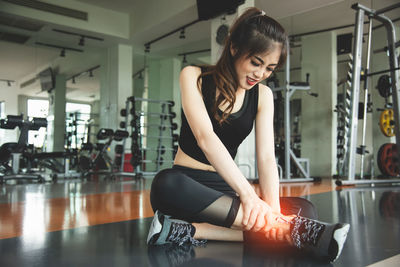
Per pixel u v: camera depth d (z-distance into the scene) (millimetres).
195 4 5105
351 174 3758
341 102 6445
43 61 9164
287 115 4484
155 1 5930
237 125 1072
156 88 8250
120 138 5621
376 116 6141
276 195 1052
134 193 3033
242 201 941
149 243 1063
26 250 1045
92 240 1188
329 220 1581
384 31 6051
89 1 6188
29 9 5770
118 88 6941
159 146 5852
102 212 1894
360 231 1325
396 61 3762
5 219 1664
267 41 885
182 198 962
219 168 949
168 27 6051
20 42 7137
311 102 6312
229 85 976
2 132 7824
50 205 2209
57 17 6000
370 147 7543
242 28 915
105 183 4355
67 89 11656
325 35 6234
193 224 1133
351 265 877
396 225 1451
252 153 4891
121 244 1122
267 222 942
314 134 6238
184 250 1032
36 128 4539
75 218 1691
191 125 1002
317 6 5102
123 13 6629
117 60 7012
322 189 3348
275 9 5172
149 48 6926
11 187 3736
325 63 6211
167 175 977
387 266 871
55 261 917
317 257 951
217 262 900
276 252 1004
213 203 957
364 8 3635
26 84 9648
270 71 942
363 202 2273
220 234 1130
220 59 1011
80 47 7332
